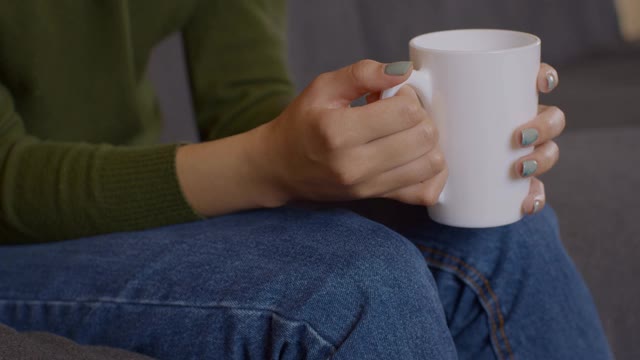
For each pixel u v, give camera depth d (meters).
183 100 1.87
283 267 0.85
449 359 0.86
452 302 1.00
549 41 2.62
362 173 0.87
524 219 1.00
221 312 0.85
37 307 0.91
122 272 0.90
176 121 1.86
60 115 1.10
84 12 1.08
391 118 0.85
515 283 0.99
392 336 0.83
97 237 0.96
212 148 0.93
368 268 0.84
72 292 0.90
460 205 0.91
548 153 0.92
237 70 1.18
